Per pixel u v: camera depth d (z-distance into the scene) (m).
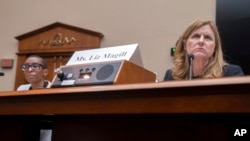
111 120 1.01
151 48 3.96
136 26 4.11
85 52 1.31
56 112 0.92
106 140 1.01
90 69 1.13
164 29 3.94
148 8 4.08
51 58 4.49
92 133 1.04
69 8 4.52
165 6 3.99
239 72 1.48
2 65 4.68
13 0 4.86
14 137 1.19
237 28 3.39
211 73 1.45
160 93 0.77
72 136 1.08
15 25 4.77
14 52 4.70
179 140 0.90
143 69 1.17
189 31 1.55
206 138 0.86
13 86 4.60
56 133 1.12
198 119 0.88
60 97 0.92
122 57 1.22
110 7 4.30
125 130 0.98
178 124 0.90
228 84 0.68
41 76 2.99
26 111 0.97
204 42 1.49
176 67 1.56
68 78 1.15
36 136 1.19
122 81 1.07
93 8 4.39
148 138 0.94
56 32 4.48
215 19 3.56
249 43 3.30
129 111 0.81
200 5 3.77
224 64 1.53
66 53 4.39
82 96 0.88
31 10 4.73
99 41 4.24
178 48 1.59
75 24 4.44
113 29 4.23
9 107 1.01
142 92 0.79
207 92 0.72
